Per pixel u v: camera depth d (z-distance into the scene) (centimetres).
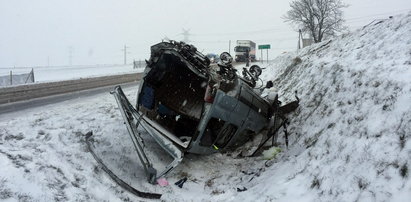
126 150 870
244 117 927
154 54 881
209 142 868
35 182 523
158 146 955
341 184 553
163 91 969
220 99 802
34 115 1098
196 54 872
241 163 955
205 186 815
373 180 507
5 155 578
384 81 730
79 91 1900
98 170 686
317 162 676
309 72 1302
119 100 805
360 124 668
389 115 615
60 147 718
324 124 843
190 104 975
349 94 838
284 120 1031
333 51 1341
